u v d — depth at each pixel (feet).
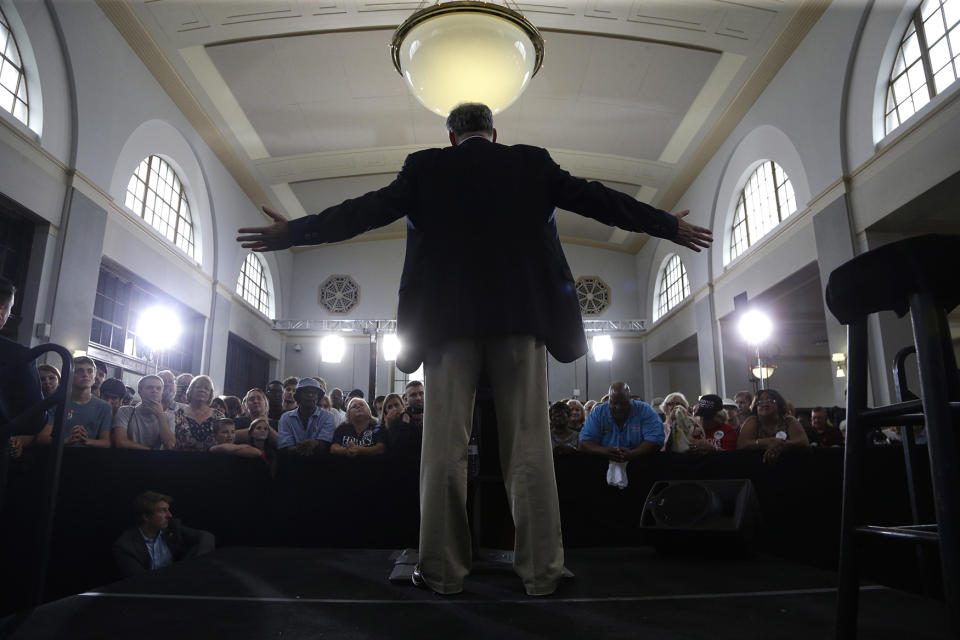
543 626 3.61
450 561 4.59
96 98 30.12
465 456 4.83
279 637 3.38
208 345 44.04
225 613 3.87
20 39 26.04
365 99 41.63
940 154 24.38
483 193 5.07
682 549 6.95
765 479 10.52
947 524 2.52
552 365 61.93
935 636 3.44
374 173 51.13
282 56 37.04
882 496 10.30
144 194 36.50
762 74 36.35
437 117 43.96
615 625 3.64
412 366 5.11
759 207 40.24
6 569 9.44
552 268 5.08
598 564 6.16
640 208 5.20
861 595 4.48
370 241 65.82
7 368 5.59
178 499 10.33
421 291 4.97
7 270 26.25
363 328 61.77
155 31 32.96
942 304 2.91
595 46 36.76
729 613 3.94
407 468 10.66
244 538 10.32
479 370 5.03
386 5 33.14
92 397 13.97
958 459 2.58
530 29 9.70
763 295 38.58
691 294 48.96
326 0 32.58
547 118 43.93
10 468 9.54
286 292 62.95
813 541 10.25
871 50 28.60
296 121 43.50
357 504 10.53
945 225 28.22
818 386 58.59
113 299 34.63
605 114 43.24
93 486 10.14
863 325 3.43
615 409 12.51
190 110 39.24
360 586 4.73
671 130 44.32
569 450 10.79
